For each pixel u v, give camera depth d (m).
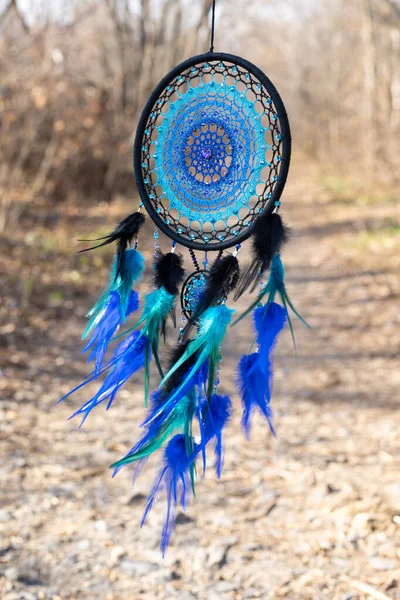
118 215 17.25
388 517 4.68
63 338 8.63
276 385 7.44
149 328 2.80
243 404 2.60
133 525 4.68
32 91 13.28
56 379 7.34
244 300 10.90
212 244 2.67
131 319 9.23
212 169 2.66
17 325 8.71
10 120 12.80
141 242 14.03
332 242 16.16
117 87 19.72
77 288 10.74
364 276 12.30
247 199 2.62
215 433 2.71
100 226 15.76
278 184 2.55
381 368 7.82
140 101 21.16
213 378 2.61
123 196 19.25
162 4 22.55
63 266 11.84
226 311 2.61
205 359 2.66
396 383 7.32
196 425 6.21
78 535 4.55
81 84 16.66
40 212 15.38
